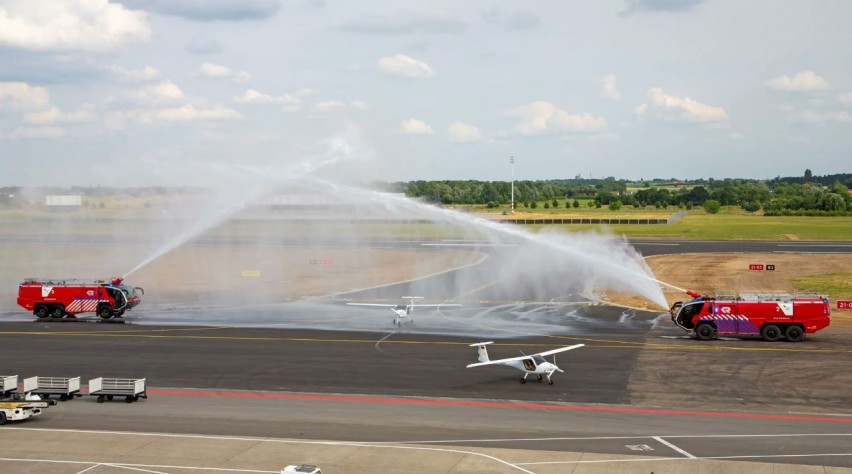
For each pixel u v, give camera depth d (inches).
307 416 1699.1
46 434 1558.8
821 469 1336.1
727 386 1951.3
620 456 1411.2
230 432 1576.0
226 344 2529.5
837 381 1996.8
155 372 2143.2
